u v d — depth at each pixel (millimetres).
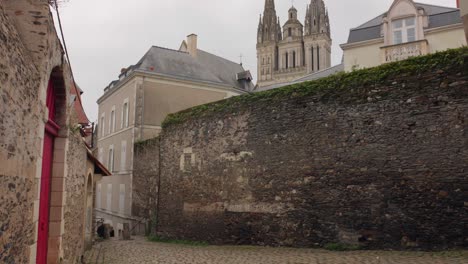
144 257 9602
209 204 12047
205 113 12719
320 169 9180
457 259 6289
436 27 15406
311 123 9523
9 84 3303
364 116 8594
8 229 3428
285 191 9844
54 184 5906
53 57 4887
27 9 4340
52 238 5816
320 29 69625
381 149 8234
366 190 8336
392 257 6996
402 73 8141
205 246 11406
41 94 4391
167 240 13695
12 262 3602
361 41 16812
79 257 8656
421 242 7457
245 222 10734
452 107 7406
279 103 10344
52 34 4754
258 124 10805
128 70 23578
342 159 8812
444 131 7453
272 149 10320
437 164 7457
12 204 3527
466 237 6965
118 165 22469
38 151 4469
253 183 10672
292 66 71750
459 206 7109
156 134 21438
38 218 4684
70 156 6746
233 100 11727
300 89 9922
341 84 9094
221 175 11742
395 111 8141
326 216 8914
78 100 12766
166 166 14352
